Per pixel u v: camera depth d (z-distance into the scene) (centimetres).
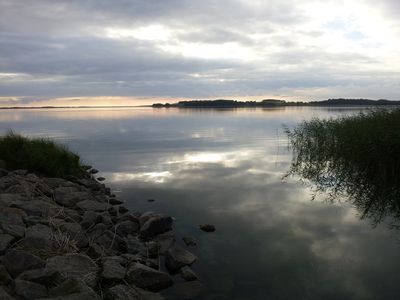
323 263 755
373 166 1416
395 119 1523
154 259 764
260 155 2320
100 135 4059
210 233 931
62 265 600
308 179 1557
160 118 9269
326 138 1989
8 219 748
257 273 715
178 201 1245
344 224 989
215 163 2041
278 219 1036
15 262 581
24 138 1666
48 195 1121
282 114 10706
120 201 1238
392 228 954
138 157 2338
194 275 694
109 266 638
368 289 654
